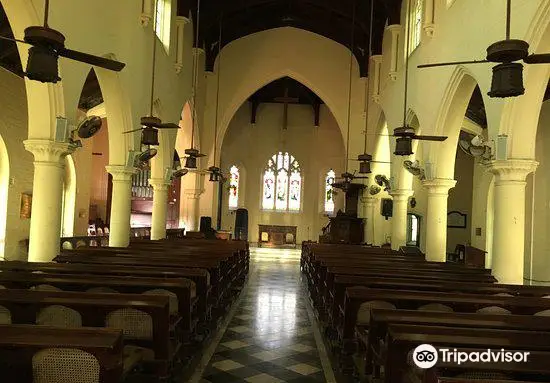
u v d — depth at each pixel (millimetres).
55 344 2918
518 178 8469
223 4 20156
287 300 11562
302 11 22734
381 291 5934
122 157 12016
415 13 15125
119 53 11008
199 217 23516
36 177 8422
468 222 22391
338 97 23672
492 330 3578
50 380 3033
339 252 12516
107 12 10273
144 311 4379
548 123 13242
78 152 17703
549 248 13117
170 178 16531
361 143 23375
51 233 8430
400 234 16656
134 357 4203
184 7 17141
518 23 8031
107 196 22828
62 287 5566
